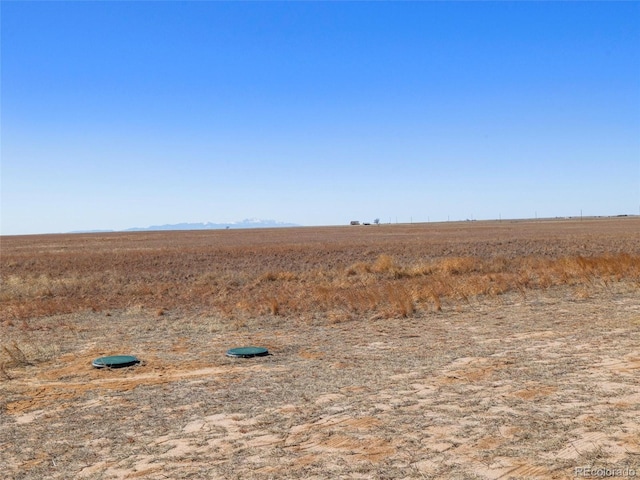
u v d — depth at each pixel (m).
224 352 12.83
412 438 6.72
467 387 8.78
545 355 10.77
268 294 22.83
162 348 13.62
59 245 72.88
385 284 24.64
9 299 24.34
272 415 7.98
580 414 7.18
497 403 7.86
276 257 42.16
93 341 14.95
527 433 6.62
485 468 5.75
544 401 7.82
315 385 9.52
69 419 8.48
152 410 8.64
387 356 11.57
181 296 23.72
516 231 84.31
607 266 25.14
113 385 10.30
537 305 17.45
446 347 12.13
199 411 8.41
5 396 9.88
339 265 35.50
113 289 26.38
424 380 9.39
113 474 6.29
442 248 46.34
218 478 5.96
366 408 8.00
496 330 13.83
